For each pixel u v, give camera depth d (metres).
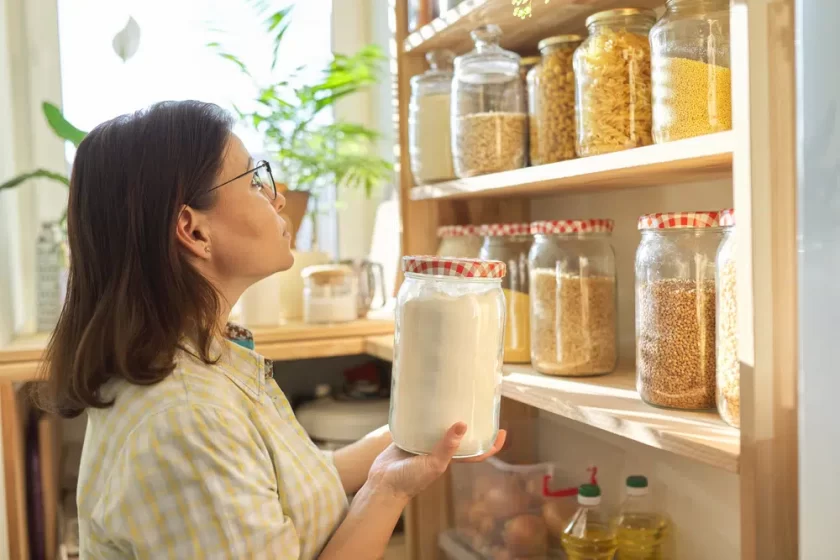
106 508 0.82
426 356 0.89
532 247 1.34
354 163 2.14
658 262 1.03
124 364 0.84
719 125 0.93
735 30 0.80
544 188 1.36
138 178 0.88
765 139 0.80
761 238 0.80
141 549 0.81
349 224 2.46
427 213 1.65
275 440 0.94
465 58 1.38
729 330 0.89
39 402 0.98
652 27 1.03
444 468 0.88
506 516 1.38
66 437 2.02
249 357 0.97
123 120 0.92
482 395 0.89
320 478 0.97
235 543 0.82
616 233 1.46
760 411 0.79
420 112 1.54
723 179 1.19
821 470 0.75
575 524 1.27
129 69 2.18
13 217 1.95
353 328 1.78
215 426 0.84
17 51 2.09
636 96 1.08
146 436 0.82
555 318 1.27
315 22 2.38
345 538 0.92
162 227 0.88
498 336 0.91
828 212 0.73
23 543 1.54
